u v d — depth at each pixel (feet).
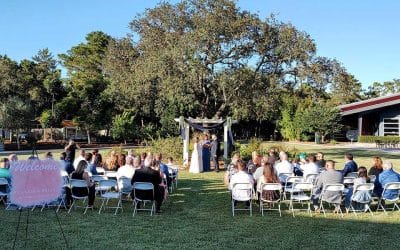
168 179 41.32
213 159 62.13
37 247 22.89
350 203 32.27
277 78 77.66
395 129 142.10
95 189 33.88
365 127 148.15
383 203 36.27
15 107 117.80
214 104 83.35
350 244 23.80
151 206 34.63
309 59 77.15
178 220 29.55
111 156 43.24
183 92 74.90
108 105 139.54
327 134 145.18
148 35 81.30
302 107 152.05
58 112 137.18
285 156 39.55
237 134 172.55
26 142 126.31
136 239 24.49
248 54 75.31
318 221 29.48
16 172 21.63
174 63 71.87
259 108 81.97
